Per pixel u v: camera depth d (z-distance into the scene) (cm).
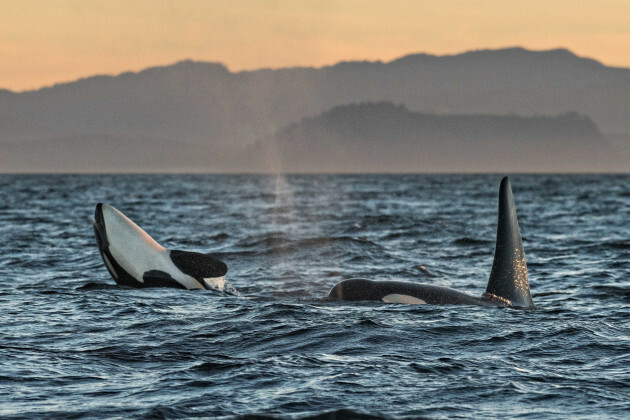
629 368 3203
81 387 2847
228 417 2436
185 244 9362
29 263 7388
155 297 4950
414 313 4288
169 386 2855
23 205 19562
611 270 6988
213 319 4181
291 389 2800
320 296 5250
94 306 4619
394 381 2930
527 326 3994
